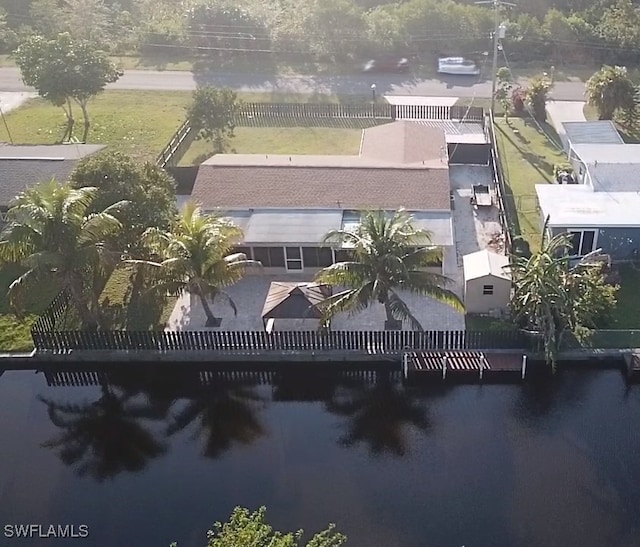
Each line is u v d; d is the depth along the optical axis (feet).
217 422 106.93
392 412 106.42
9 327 124.06
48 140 193.98
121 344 115.44
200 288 115.55
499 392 108.47
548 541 85.71
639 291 125.08
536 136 189.37
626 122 196.34
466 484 93.50
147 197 123.44
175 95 224.53
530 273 108.47
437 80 233.55
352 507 91.20
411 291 108.47
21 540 89.15
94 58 191.72
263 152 186.39
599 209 133.18
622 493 91.35
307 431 104.01
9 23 273.95
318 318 113.70
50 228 107.14
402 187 142.51
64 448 103.50
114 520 91.45
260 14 262.67
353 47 249.96
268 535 82.84
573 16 258.37
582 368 111.34
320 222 135.03
